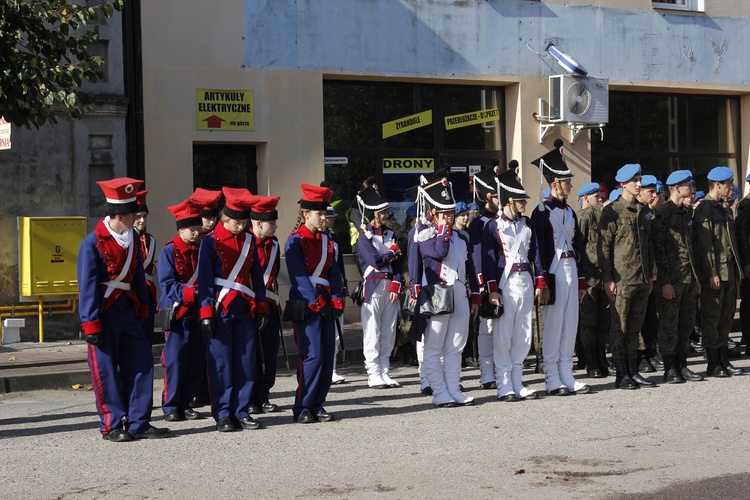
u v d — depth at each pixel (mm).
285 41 19375
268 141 19250
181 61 18562
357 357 16906
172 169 18516
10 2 13750
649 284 13469
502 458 9445
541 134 21516
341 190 20219
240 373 11125
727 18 23656
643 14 22688
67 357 15945
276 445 10195
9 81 13984
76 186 17844
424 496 8141
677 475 8727
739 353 17250
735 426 10797
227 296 10992
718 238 14555
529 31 21453
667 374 14102
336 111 20219
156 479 8859
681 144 23703
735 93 24062
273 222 11492
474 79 20922
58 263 17422
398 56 20250
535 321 15516
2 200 17359
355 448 9984
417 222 12359
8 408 12766
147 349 10742
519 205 12617
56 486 8695
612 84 22391
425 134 21000
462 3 20781
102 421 10617
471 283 12664
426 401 12797
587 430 10680
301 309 11242
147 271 11922
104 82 17906
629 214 13414
